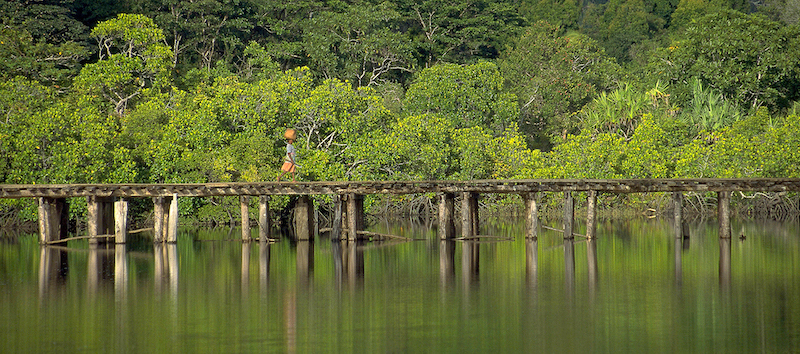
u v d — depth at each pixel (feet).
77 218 459.32
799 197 558.15
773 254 359.66
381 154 482.69
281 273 306.96
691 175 518.37
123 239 378.53
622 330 215.72
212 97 538.47
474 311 238.48
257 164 476.95
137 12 641.81
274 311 238.89
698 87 628.69
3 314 234.99
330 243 411.75
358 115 501.97
